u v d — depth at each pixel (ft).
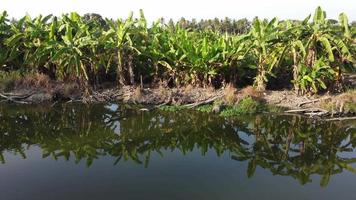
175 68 70.44
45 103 65.87
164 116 58.23
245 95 62.08
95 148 43.65
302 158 41.42
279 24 64.80
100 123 54.54
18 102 65.77
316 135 49.26
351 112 56.08
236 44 67.15
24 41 72.43
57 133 49.52
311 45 60.59
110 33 67.41
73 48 66.03
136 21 68.85
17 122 54.80
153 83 72.95
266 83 70.38
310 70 61.41
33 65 72.90
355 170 37.47
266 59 65.82
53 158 39.88
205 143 46.60
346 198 30.71
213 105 61.41
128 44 70.44
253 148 44.93
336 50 62.18
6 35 76.79
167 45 71.67
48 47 66.18
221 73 70.18
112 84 75.25
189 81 71.26
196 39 84.12
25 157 40.19
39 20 75.36
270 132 50.78
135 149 43.60
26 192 31.45
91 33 71.92
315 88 61.05
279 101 61.82
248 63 70.59
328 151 43.62
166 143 46.16
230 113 58.18
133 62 73.67
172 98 64.69
